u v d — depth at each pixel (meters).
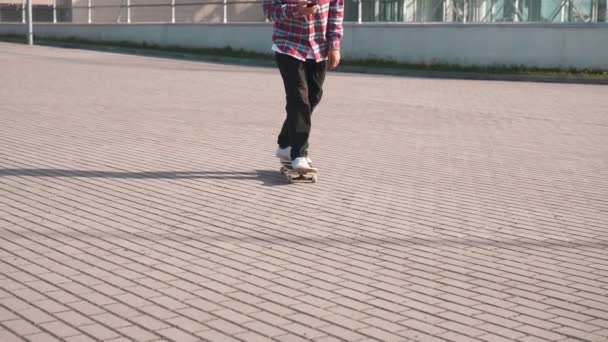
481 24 28.17
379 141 11.23
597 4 26.45
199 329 4.34
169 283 5.09
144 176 8.37
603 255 6.01
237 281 5.17
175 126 11.93
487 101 17.58
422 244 6.16
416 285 5.20
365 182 8.40
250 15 35.81
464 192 8.05
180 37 36.41
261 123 12.52
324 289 5.06
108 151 9.75
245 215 6.89
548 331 4.46
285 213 6.99
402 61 29.89
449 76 26.73
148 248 5.85
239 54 32.84
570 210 7.42
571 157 10.38
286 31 8.11
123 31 38.34
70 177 8.23
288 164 8.55
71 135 10.84
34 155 9.37
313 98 8.45
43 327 4.31
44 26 41.62
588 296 5.07
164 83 19.17
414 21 29.81
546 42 27.12
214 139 10.84
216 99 15.95
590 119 14.57
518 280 5.36
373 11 30.83
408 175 8.83
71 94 15.81
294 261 5.63
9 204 7.07
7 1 43.12
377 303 4.84
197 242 6.04
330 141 11.09
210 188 7.90
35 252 5.69
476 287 5.20
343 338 4.27
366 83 21.98
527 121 14.05
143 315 4.53
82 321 4.41
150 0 38.09
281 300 4.84
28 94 15.46
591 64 26.52
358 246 6.05
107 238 6.08
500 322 4.58
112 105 14.26
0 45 35.72
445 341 4.27
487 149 10.83
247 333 4.30
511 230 6.66
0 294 4.81
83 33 39.91
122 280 5.12
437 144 11.13
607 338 4.38
